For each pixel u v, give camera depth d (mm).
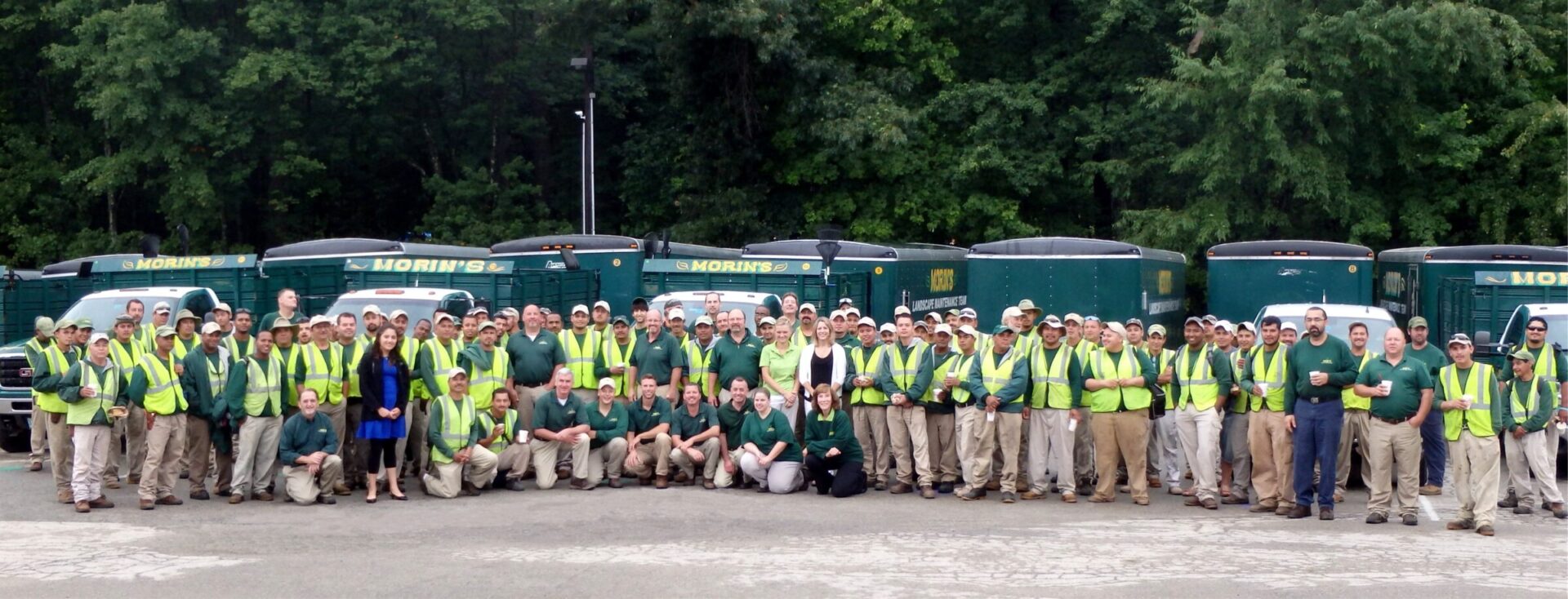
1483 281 20453
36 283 23125
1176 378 14562
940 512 13688
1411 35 34000
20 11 39688
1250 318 23750
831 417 14750
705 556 10938
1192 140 38469
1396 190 38188
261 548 11367
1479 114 37938
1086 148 40219
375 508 13836
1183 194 39000
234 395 14039
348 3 38281
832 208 41156
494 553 11062
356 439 14781
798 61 38844
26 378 18156
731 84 40375
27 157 41188
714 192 41438
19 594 9477
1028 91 40375
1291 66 34875
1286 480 13523
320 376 14586
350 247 24422
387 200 46125
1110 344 14336
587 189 35750
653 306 20438
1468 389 12328
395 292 19234
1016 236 39844
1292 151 34875
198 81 37844
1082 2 40219
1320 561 10758
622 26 44062
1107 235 43594
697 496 14766
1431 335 24359
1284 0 34500
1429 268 24391
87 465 13570
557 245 25000
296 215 43000
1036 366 14539
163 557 10898
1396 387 12766
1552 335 17609
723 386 16031
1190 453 14109
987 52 42750
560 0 38344
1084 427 15188
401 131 43312
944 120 40812
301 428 14094
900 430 14977
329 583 9797
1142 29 38594
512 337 16188
